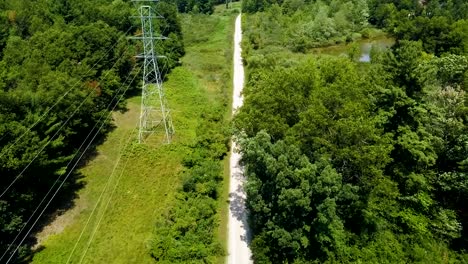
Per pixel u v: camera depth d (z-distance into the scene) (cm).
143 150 5666
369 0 12262
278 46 9900
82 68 5891
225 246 4100
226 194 4900
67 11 8419
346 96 4191
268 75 5406
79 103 5222
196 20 12362
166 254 3841
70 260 3834
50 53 6053
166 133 5831
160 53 8106
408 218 4106
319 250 3778
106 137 6091
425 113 4294
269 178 3719
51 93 4825
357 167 3891
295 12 12225
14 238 3969
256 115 4141
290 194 3359
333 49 10388
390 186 3931
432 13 10944
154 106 7006
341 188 3738
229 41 10919
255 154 3716
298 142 3734
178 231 4041
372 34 11362
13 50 6256
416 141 4097
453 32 8519
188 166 5278
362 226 4100
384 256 3853
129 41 7994
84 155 5581
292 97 4106
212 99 7400
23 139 3975
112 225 4300
